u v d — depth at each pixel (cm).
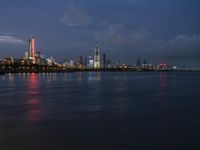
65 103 5419
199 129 2916
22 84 12438
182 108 4647
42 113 4088
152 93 7812
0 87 10412
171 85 12069
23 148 2248
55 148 2247
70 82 14425
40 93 7800
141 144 2341
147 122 3334
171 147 2255
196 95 7169
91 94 7494
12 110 4422
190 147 2252
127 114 3981
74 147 2266
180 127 3027
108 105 5097
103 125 3150
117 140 2472
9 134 2720
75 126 3098
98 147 2264
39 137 2584
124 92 8200
